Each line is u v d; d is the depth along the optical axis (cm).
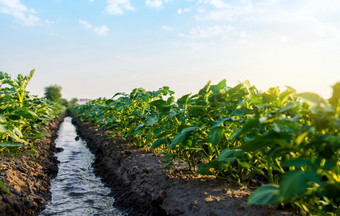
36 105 645
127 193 425
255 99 276
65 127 2050
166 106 377
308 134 204
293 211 237
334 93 202
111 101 718
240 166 324
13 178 402
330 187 174
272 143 199
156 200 328
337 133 196
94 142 995
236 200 272
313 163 194
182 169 402
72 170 667
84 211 400
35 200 397
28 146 647
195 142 326
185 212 282
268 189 194
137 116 593
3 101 571
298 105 239
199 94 369
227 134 329
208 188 318
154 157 525
